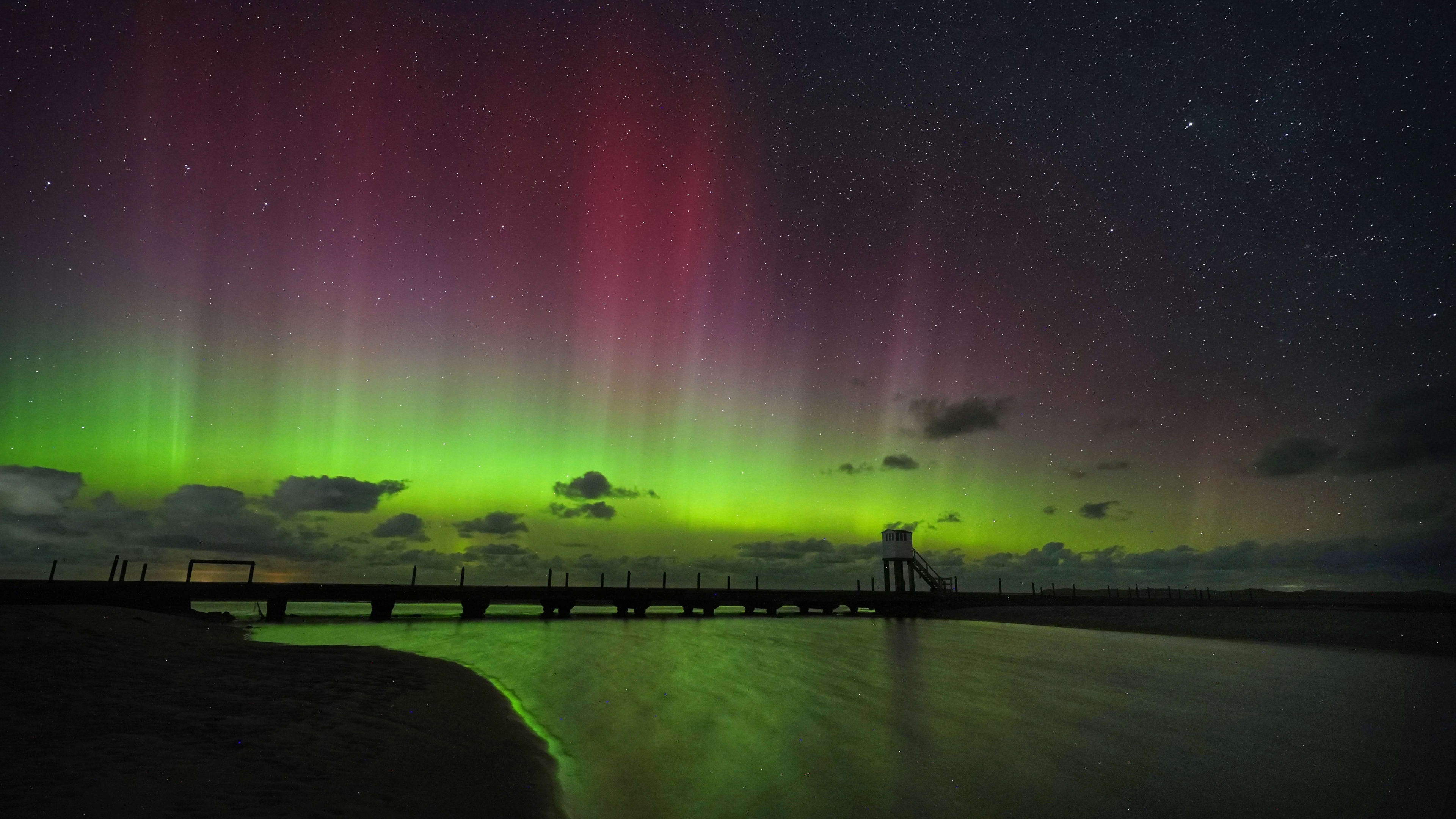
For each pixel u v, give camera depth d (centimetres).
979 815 525
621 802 550
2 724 596
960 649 1873
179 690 829
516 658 1551
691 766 657
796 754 703
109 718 653
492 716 868
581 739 766
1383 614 2830
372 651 1483
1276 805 551
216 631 1897
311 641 1888
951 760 682
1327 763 678
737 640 2117
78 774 473
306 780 514
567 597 3578
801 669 1393
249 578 2770
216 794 458
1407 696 1093
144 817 402
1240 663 1543
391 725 750
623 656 1622
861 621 3512
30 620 1288
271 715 737
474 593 3338
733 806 541
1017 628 2870
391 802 488
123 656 1037
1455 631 2148
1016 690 1127
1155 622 2850
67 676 838
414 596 3175
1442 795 579
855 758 688
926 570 4778
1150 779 622
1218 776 631
